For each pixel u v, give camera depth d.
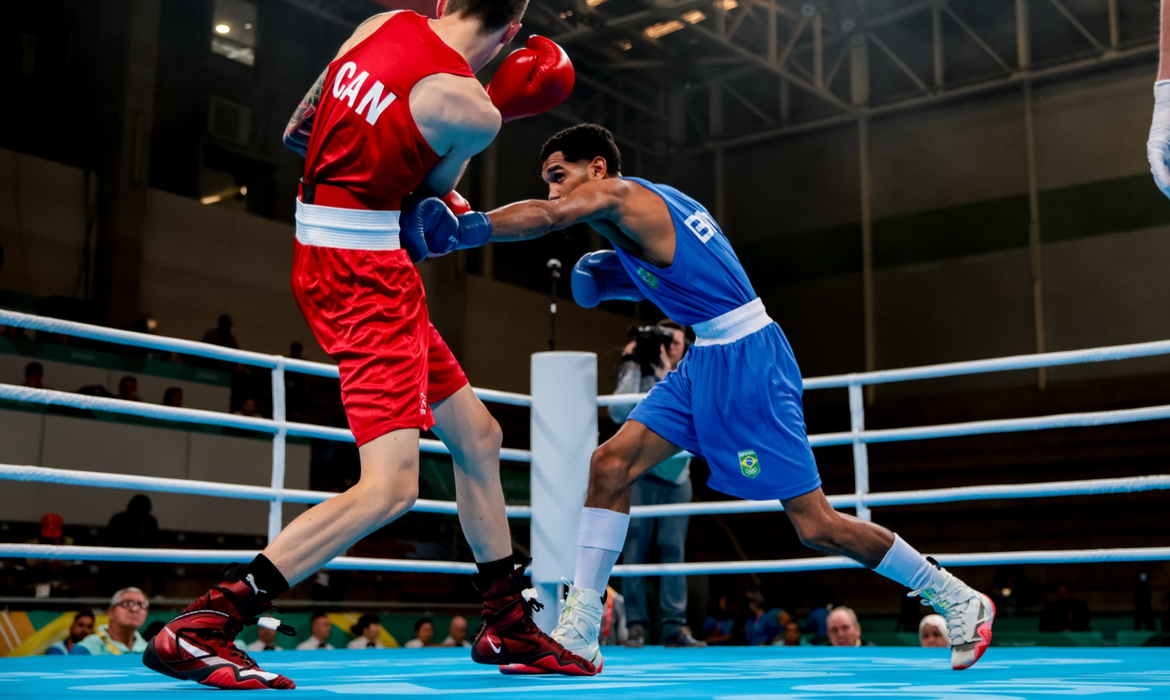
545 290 13.48
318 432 3.21
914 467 12.68
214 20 10.55
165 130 10.09
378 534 8.73
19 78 9.20
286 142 1.88
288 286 10.92
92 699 1.49
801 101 13.84
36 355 7.45
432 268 11.73
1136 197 11.82
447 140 1.66
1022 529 11.82
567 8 11.54
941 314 12.92
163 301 9.74
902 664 2.52
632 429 2.22
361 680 1.93
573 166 2.23
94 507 7.40
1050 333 12.23
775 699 1.50
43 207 9.09
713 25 12.42
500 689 1.70
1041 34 12.42
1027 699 1.50
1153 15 11.71
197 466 8.08
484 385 12.26
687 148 14.52
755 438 2.09
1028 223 12.43
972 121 12.87
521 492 10.23
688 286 2.13
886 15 13.08
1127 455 11.44
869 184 13.46
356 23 11.41
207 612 1.58
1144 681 1.90
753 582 12.13
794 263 13.95
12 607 5.47
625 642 3.94
